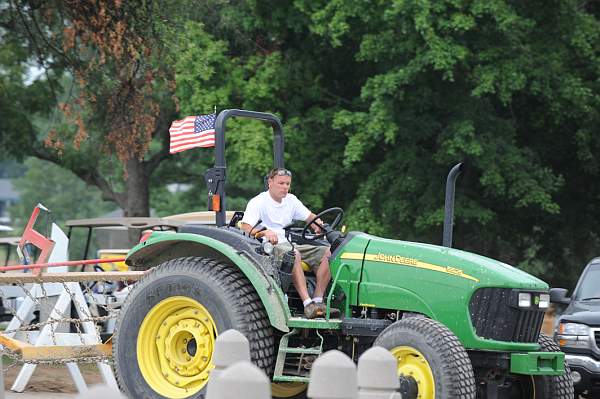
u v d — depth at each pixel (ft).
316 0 238.27
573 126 252.21
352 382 54.08
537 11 238.48
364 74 252.62
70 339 113.39
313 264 96.68
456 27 214.69
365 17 227.20
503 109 252.21
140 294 95.66
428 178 238.07
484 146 227.40
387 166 238.27
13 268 102.99
